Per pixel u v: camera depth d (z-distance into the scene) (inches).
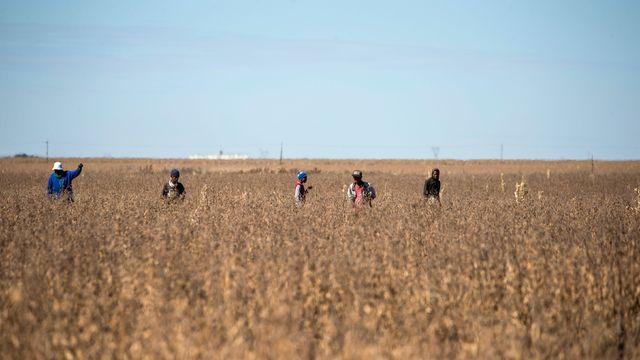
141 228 1406.3
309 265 1018.1
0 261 1119.0
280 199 2117.4
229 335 763.4
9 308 855.1
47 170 7431.1
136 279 958.4
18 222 1498.5
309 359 740.7
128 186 3929.6
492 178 5885.8
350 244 1218.6
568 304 925.2
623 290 962.7
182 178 5241.1
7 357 734.5
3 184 4375.0
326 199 2224.4
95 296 905.5
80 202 1946.4
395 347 768.3
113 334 794.2
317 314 908.0
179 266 1064.8
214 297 908.6
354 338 759.1
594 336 809.5
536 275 1002.7
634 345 823.1
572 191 4256.9
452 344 802.8
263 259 1075.3
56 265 1018.7
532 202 2207.2
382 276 997.8
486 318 861.2
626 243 1224.8
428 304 898.1
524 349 771.4
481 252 1120.8
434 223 1491.1
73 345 752.3
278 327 784.9
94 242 1222.3
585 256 1106.1
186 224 1469.0
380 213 1680.6
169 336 761.0
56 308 831.7
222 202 2004.2
